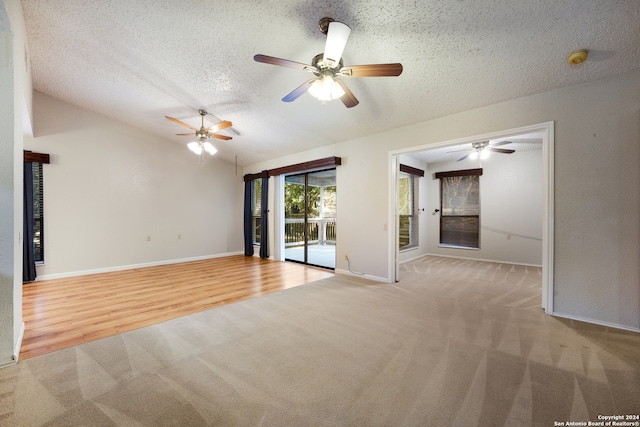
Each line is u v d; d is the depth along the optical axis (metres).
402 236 6.23
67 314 2.81
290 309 2.93
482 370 1.79
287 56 2.70
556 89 2.69
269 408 1.46
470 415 1.40
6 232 1.87
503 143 4.53
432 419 1.37
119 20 2.53
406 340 2.21
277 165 5.85
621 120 2.39
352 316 2.72
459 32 2.17
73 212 4.43
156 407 1.46
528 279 4.16
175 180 5.61
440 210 6.40
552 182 2.71
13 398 1.53
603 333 2.31
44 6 2.39
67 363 1.89
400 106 3.35
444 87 2.89
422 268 4.99
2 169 1.85
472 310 2.87
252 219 6.54
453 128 3.38
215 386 1.64
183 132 5.18
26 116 3.27
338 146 4.70
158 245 5.38
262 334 2.34
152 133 5.29
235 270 4.91
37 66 3.42
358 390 1.60
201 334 2.34
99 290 3.66
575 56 2.21
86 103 4.36
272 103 3.72
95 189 4.64
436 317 2.68
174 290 3.66
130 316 2.75
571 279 2.64
